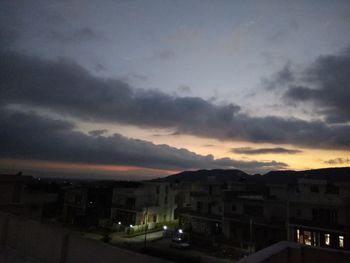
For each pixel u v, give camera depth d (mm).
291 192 28984
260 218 30344
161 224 44844
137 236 38906
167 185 46812
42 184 51281
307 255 6625
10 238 10086
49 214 48562
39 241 8914
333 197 26312
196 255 29391
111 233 40156
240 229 32062
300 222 27281
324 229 25859
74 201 48156
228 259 28047
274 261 6152
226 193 34938
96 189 49406
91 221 45719
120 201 45688
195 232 35594
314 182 27859
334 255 6414
